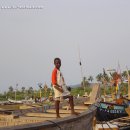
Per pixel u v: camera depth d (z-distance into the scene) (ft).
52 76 35.12
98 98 69.15
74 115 35.83
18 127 24.43
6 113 49.98
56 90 34.91
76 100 75.97
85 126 41.39
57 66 35.04
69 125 33.83
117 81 117.50
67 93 35.65
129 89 117.60
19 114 50.39
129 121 81.82
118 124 75.77
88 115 42.14
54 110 54.49
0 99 227.20
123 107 98.27
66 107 58.08
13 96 237.45
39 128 27.04
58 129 30.91
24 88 264.93
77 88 204.85
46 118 43.21
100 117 92.17
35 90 195.00
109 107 94.94
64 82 35.58
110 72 120.88
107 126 64.75
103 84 125.39
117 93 119.14
